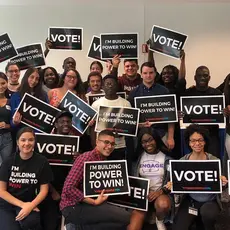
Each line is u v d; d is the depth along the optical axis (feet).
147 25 14.67
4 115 10.03
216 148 10.19
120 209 8.24
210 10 14.56
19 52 12.25
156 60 14.80
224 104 10.10
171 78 11.58
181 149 10.26
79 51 14.98
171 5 14.58
